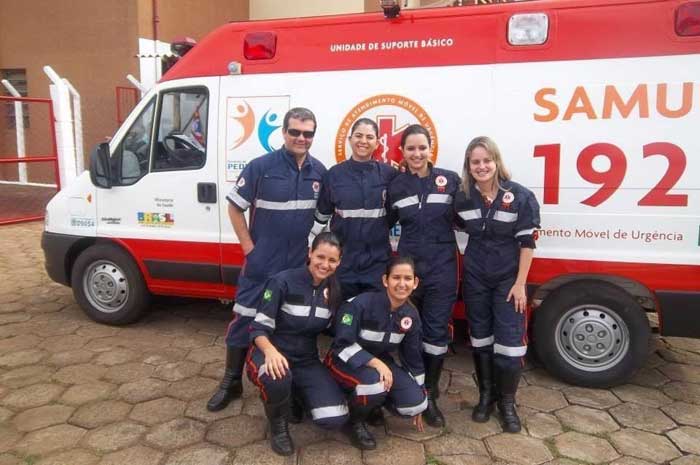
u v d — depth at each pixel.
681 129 3.55
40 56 12.45
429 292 3.51
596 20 3.67
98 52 11.80
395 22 4.04
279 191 3.41
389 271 3.16
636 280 3.72
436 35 3.96
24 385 3.94
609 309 3.81
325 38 4.19
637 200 3.66
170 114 4.63
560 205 3.80
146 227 4.78
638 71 3.59
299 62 4.24
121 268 4.91
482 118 3.88
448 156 3.95
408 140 3.33
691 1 3.48
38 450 3.18
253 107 4.36
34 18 12.32
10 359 4.35
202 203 4.56
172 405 3.68
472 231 3.42
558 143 3.75
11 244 8.25
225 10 13.13
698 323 3.66
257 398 3.78
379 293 3.26
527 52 3.79
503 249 3.40
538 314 3.96
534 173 3.82
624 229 3.71
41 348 4.57
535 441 3.31
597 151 3.69
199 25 12.52
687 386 4.00
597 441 3.30
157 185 4.68
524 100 3.80
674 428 3.45
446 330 3.55
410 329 3.28
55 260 5.14
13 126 13.30
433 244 3.47
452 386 4.02
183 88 4.56
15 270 6.88
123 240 4.85
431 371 3.57
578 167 3.74
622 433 3.39
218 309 5.53
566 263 3.83
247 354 3.59
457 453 3.18
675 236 3.63
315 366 3.34
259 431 3.39
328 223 3.86
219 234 4.55
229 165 4.45
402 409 3.26
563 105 3.73
